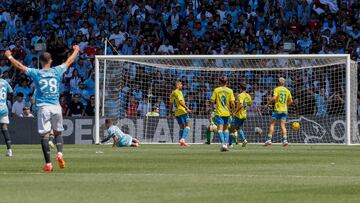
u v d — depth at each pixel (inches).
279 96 3661.4
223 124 3105.3
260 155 2743.6
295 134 4188.0
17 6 5059.1
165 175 1771.7
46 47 4805.6
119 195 1359.5
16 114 4414.4
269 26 4830.2
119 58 4151.1
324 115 4192.9
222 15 4921.3
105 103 4291.3
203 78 4434.1
